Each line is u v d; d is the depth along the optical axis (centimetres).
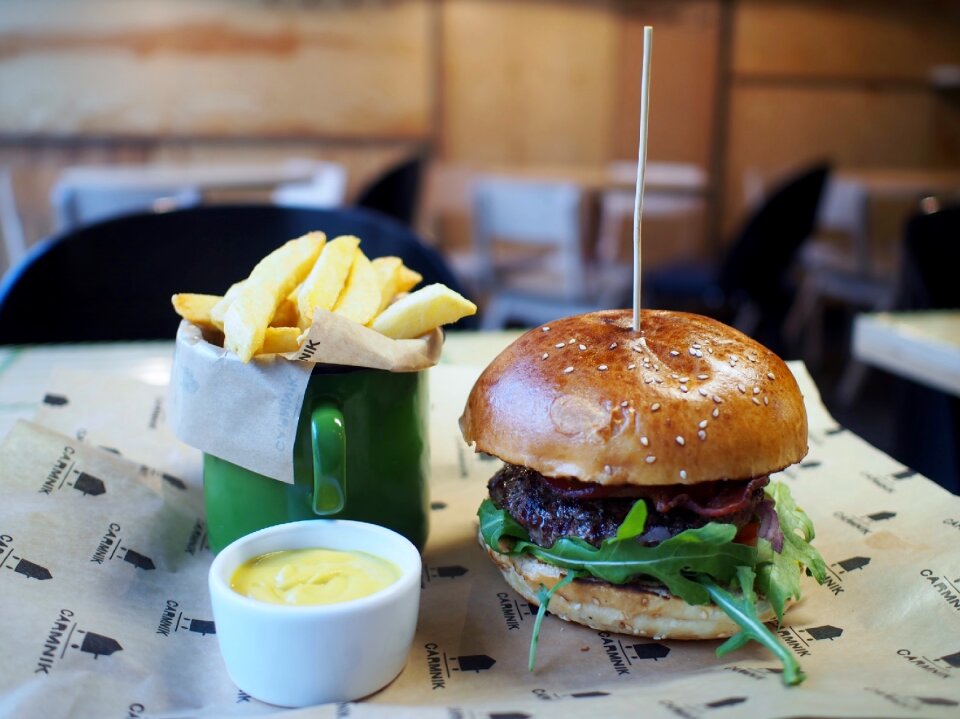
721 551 27
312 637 24
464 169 149
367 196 112
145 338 60
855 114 190
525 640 28
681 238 190
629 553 27
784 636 28
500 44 177
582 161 185
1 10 154
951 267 66
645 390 28
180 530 33
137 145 164
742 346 30
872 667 26
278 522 30
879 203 191
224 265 61
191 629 28
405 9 171
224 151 168
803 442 30
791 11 183
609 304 122
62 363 49
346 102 172
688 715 22
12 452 32
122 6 158
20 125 158
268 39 166
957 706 22
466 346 53
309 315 29
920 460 58
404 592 25
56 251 57
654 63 182
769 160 189
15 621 26
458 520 36
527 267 134
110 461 34
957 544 32
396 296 35
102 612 28
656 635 28
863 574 31
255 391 28
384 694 25
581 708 23
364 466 30
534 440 28
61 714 24
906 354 51
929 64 191
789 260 120
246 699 25
